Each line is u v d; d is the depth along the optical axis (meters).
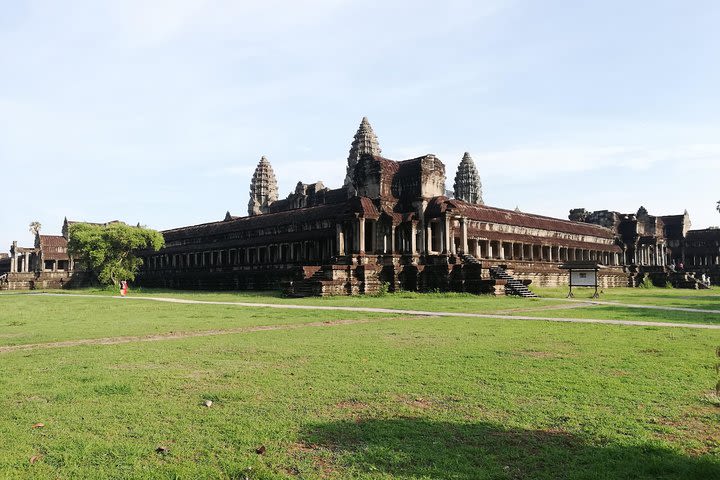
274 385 11.92
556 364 14.20
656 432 8.77
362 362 14.59
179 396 11.02
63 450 8.01
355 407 10.22
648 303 40.44
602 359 14.96
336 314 30.27
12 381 12.41
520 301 41.53
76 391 11.35
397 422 9.30
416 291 53.34
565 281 75.12
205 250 88.06
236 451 7.98
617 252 101.12
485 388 11.60
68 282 102.00
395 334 20.91
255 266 76.81
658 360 14.77
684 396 10.84
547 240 84.38
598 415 9.61
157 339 20.06
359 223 54.75
